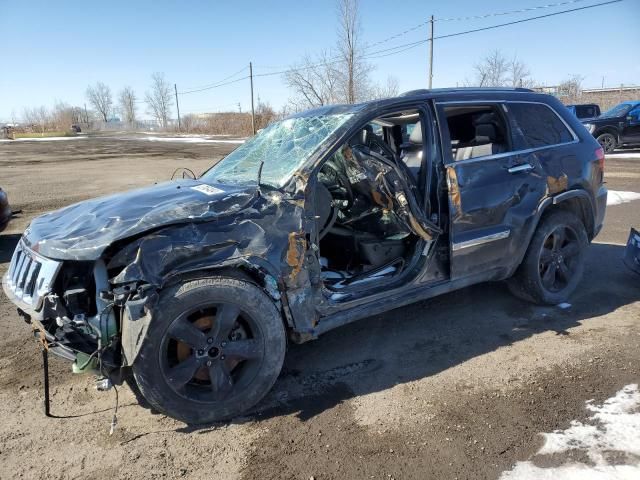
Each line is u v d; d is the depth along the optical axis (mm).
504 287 4793
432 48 31219
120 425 2863
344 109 3646
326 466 2475
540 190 4031
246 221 2861
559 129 4355
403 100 3572
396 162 3637
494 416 2816
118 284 2592
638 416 2746
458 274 3713
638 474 2309
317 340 3902
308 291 3045
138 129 101125
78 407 3061
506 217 3865
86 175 16609
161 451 2633
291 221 2980
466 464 2441
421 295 3594
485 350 3611
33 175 17016
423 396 3059
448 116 4332
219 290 2730
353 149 3559
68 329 2648
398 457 2516
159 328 2619
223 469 2486
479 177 3717
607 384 3078
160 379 2664
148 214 2754
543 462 2426
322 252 4191
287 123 3979
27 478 2447
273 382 2955
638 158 15461
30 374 3477
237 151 4258
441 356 3559
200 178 4008
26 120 104688
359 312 3322
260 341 2887
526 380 3176
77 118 101375
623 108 17016
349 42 34594
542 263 4234
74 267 2771
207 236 2740
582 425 2695
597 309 4238
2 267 6184
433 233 3543
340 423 2822
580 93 44500
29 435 2783
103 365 2676
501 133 4023
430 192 3607
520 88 4348
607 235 6641
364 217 4031
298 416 2906
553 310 4262
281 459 2543
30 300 2799
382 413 2902
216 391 2812
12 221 9047
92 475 2461
